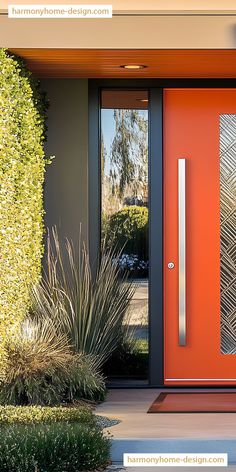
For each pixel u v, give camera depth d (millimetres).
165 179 5941
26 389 4910
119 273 5965
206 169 5945
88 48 4980
